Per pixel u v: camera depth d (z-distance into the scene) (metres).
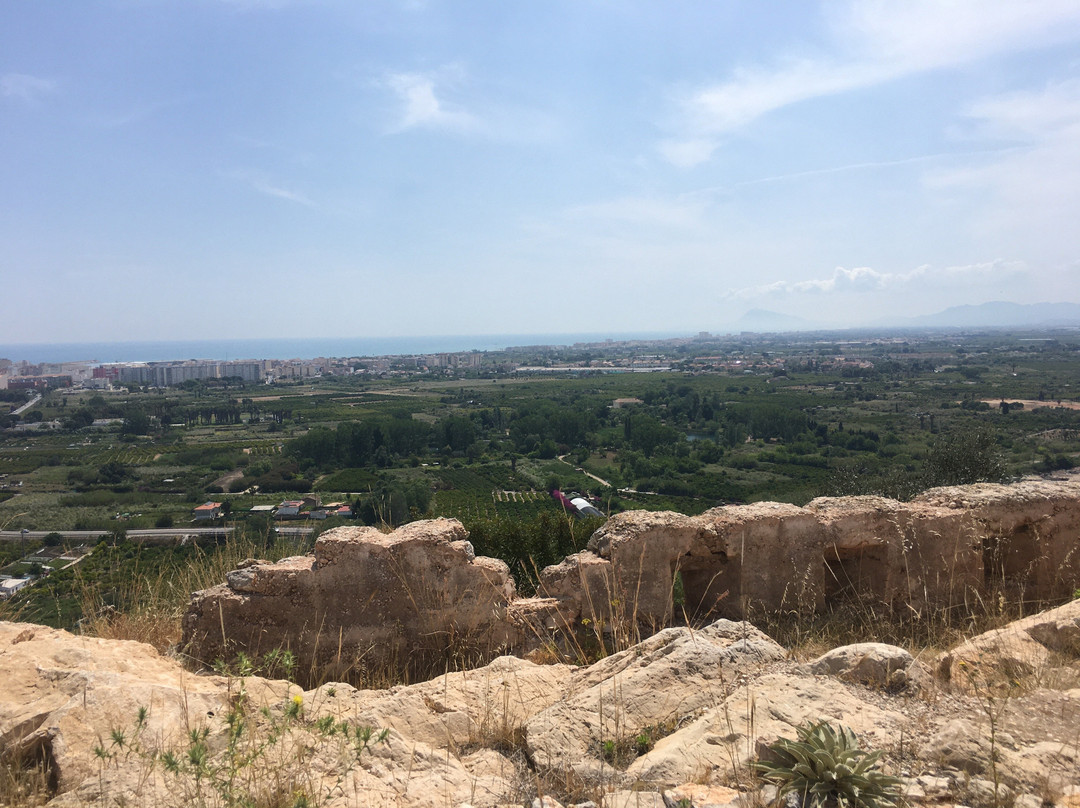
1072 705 4.01
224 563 8.92
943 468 17.05
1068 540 7.67
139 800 3.36
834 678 4.36
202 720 4.06
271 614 6.05
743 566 6.81
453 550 6.34
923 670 4.49
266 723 4.11
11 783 3.54
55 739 3.79
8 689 4.34
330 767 3.75
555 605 6.43
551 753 4.02
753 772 3.52
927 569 7.21
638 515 6.83
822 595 7.04
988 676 4.61
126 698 4.14
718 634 5.32
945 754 3.57
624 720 4.27
